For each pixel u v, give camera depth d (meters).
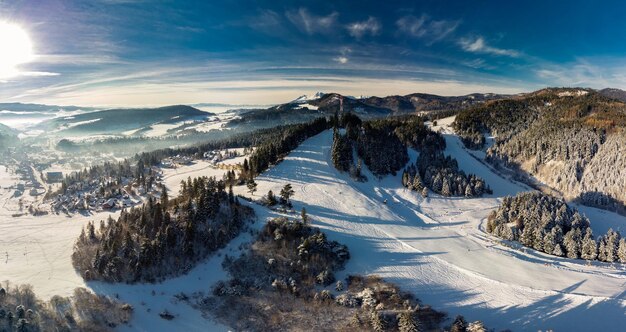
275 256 76.25
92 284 66.06
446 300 70.06
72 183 163.75
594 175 151.00
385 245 90.00
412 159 169.88
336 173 137.25
